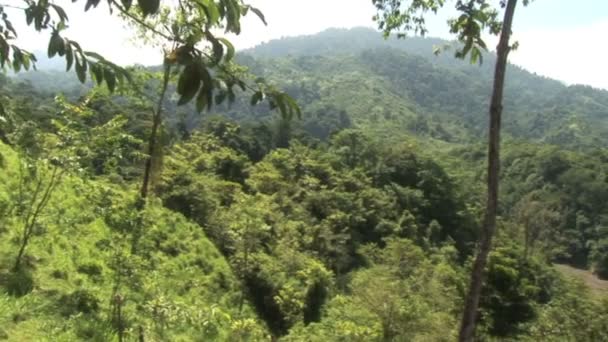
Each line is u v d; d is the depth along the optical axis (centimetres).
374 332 1566
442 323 1848
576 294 2325
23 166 934
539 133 13112
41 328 625
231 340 998
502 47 613
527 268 2744
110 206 859
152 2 122
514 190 6925
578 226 5800
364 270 2731
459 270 3070
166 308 735
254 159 5116
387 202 4291
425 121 12600
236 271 1722
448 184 5181
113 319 704
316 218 3400
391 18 687
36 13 146
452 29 579
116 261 770
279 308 1688
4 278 714
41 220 884
